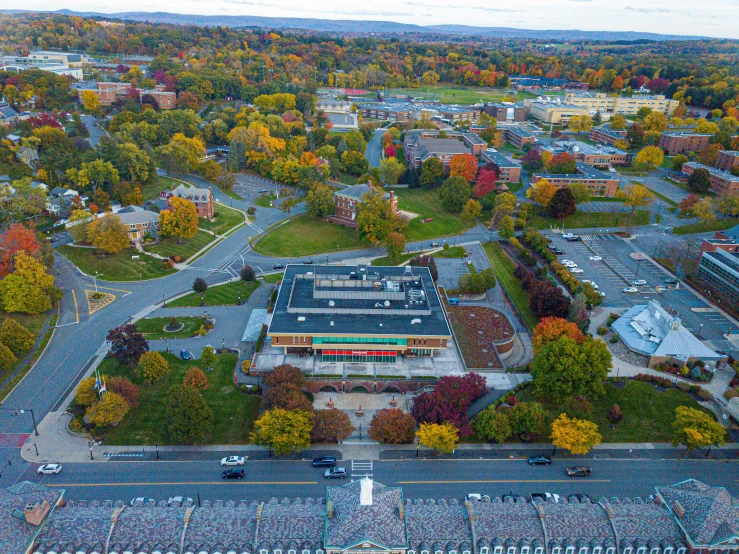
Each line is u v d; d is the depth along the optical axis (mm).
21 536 81688
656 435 127188
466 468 116438
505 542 85188
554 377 131375
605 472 116125
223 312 176750
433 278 198375
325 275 176250
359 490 89062
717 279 190625
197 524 86688
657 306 164250
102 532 84500
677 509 88000
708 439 114812
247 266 196125
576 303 164750
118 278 194125
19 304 164000
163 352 153625
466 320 173875
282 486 110625
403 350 148625
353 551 81625
